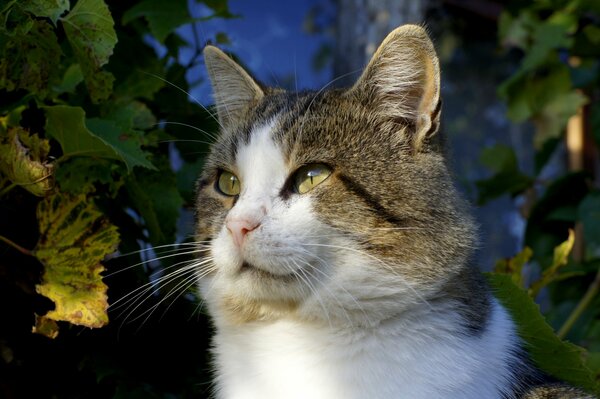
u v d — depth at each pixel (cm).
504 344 60
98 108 63
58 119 56
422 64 60
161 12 67
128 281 63
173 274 62
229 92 68
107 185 63
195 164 70
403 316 58
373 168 59
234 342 61
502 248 118
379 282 58
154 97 71
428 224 59
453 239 59
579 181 85
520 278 71
